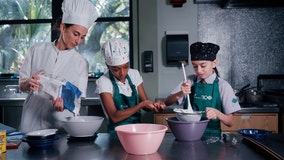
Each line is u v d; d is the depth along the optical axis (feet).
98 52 9.84
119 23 9.78
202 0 9.38
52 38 9.79
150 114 9.18
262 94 8.74
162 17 9.54
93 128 3.95
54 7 9.78
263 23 9.45
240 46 9.52
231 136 3.82
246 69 9.55
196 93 5.12
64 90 4.49
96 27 9.80
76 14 4.85
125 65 4.98
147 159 3.01
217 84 5.05
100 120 4.03
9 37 9.96
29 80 4.59
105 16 9.79
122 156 3.14
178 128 3.78
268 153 3.03
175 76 9.53
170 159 3.00
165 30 9.53
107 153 3.28
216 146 3.57
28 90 5.05
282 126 7.57
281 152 3.30
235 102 4.95
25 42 9.95
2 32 9.95
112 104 4.96
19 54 9.95
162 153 3.25
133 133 3.07
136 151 3.15
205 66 4.81
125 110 4.71
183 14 9.52
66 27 4.99
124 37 9.79
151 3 9.23
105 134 4.41
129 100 5.22
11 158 3.13
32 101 5.42
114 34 9.81
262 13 9.43
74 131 3.89
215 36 9.52
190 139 3.83
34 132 3.87
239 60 9.54
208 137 4.12
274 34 9.45
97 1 9.78
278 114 7.70
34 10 9.93
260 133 4.05
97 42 9.83
